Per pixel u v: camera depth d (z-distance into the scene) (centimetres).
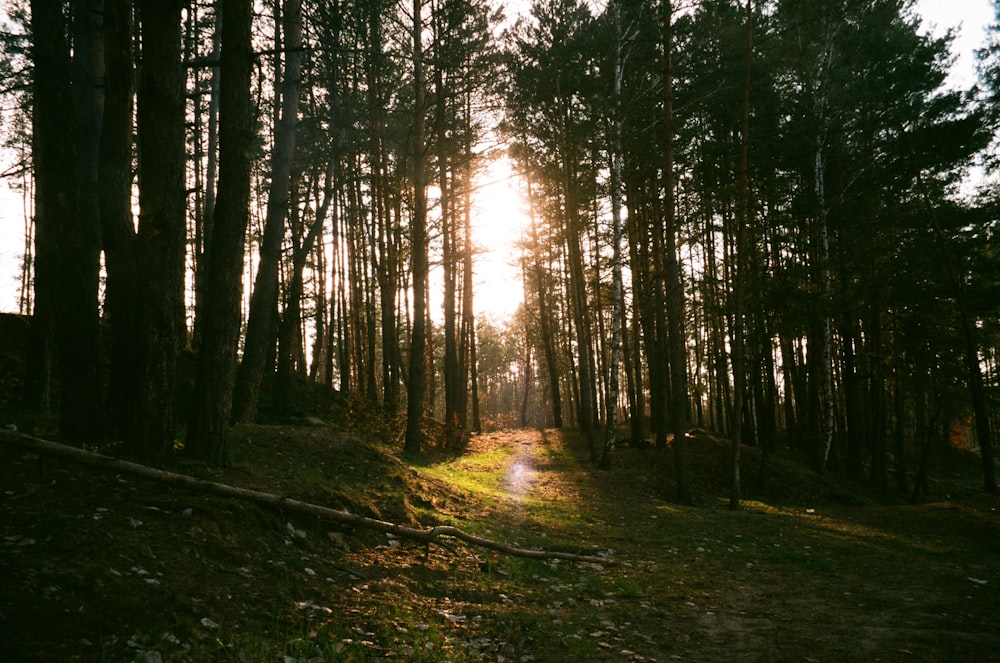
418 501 1059
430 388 3628
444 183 2011
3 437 582
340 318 3155
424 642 499
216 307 838
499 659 492
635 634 586
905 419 3131
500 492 1462
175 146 777
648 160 2191
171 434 769
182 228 1475
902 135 2256
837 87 2270
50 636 392
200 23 2036
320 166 2323
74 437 778
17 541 493
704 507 1694
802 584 847
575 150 2236
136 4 1370
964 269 2217
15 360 1441
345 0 1711
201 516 631
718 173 2291
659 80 2180
